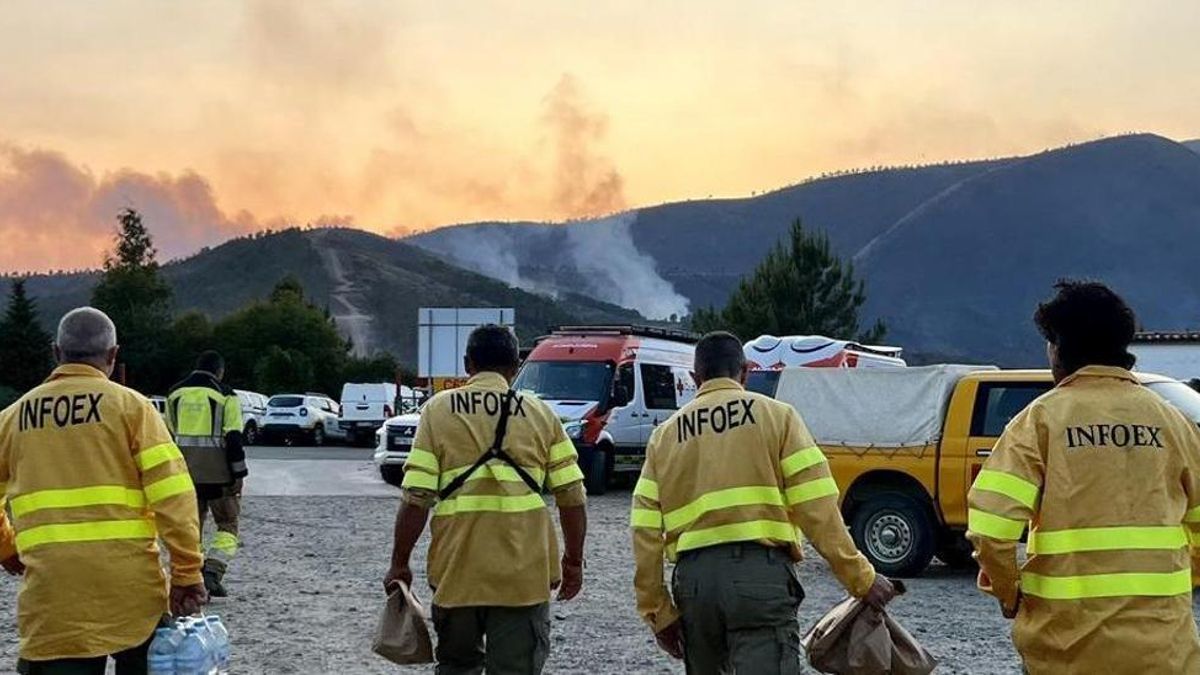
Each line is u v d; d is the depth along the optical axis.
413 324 191.12
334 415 46.38
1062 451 4.13
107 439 5.02
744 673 5.03
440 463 5.77
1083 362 4.29
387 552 13.91
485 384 5.88
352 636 9.21
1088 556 4.05
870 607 5.16
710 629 5.15
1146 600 4.00
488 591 5.65
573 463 5.99
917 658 5.18
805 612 10.56
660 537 5.32
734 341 5.48
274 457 34.25
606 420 21.66
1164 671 3.96
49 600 4.91
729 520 5.11
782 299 43.53
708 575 5.09
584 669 8.33
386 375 81.31
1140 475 4.09
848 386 12.79
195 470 10.33
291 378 71.69
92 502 4.97
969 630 9.66
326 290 199.50
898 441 12.46
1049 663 4.13
